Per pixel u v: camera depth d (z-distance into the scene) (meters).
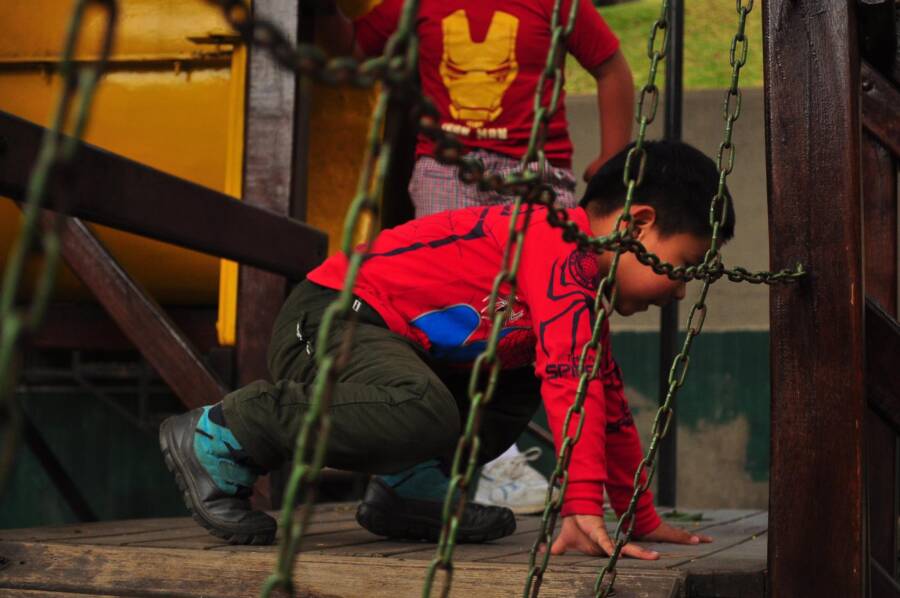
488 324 1.92
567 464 1.03
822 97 1.56
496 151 2.94
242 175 3.23
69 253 2.97
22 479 4.71
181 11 3.38
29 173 1.76
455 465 0.71
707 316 5.10
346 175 3.77
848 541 1.49
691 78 5.69
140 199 2.13
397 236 2.00
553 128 3.01
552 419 1.71
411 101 0.53
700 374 5.08
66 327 3.73
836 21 1.57
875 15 1.59
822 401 1.52
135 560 1.71
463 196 2.90
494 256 1.90
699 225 1.88
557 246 1.81
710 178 1.91
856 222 1.53
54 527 2.12
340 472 3.77
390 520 2.04
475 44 2.95
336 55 3.41
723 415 5.04
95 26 3.43
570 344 1.73
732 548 2.00
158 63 3.44
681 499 5.04
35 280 3.61
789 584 1.51
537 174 0.75
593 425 1.71
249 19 0.46
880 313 1.75
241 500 1.86
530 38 2.95
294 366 1.94
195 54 3.37
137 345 2.94
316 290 2.00
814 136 1.56
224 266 3.25
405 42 0.53
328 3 3.25
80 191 1.91
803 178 1.56
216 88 3.39
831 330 1.53
